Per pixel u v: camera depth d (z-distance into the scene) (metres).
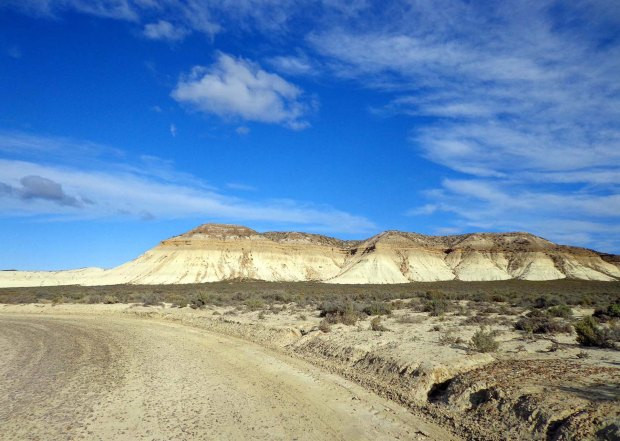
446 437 9.27
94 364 16.81
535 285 103.94
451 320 27.69
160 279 128.50
